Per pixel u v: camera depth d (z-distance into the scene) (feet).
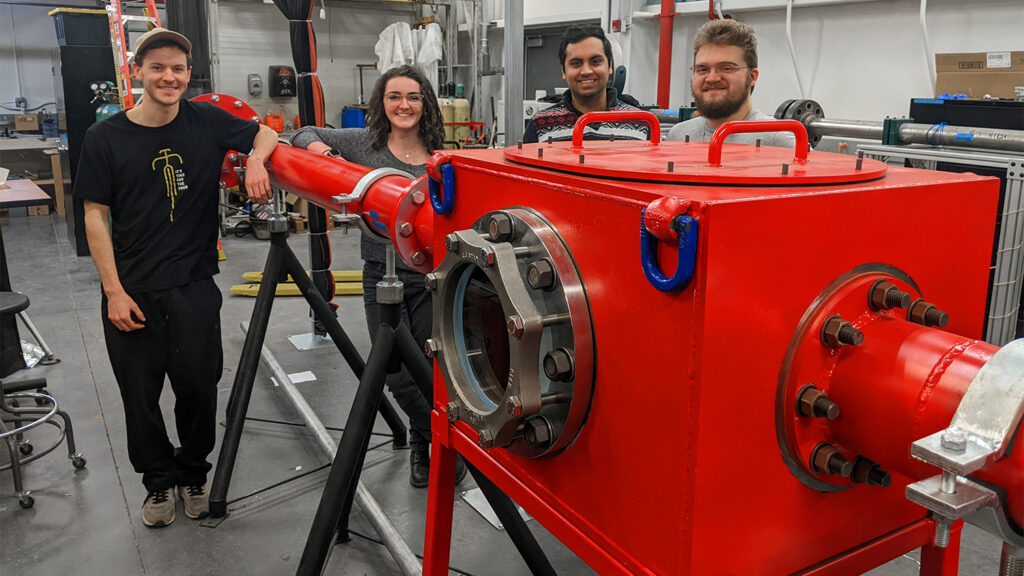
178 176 6.66
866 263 2.62
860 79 13.26
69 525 7.16
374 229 5.23
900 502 3.03
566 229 2.85
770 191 2.42
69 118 17.85
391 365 5.33
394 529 6.17
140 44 6.27
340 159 6.20
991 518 2.08
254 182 6.73
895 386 2.41
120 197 6.52
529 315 2.77
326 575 6.34
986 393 2.05
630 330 2.59
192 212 6.82
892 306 2.53
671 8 15.52
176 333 6.81
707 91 6.61
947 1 11.80
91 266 17.46
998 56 9.55
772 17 14.61
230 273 17.03
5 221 22.61
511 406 2.86
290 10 10.78
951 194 2.82
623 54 16.98
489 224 3.14
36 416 9.20
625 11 16.75
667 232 2.24
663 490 2.53
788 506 2.67
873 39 12.95
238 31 23.00
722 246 2.23
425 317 7.51
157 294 6.70
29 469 8.25
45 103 28.99
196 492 7.37
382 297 5.11
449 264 3.29
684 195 2.32
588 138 7.83
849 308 2.53
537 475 3.34
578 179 2.73
